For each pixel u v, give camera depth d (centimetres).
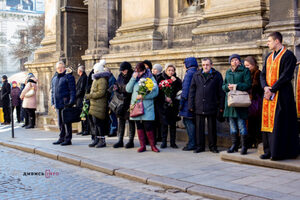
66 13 1493
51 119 1395
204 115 813
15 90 1656
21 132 1286
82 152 859
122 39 1232
